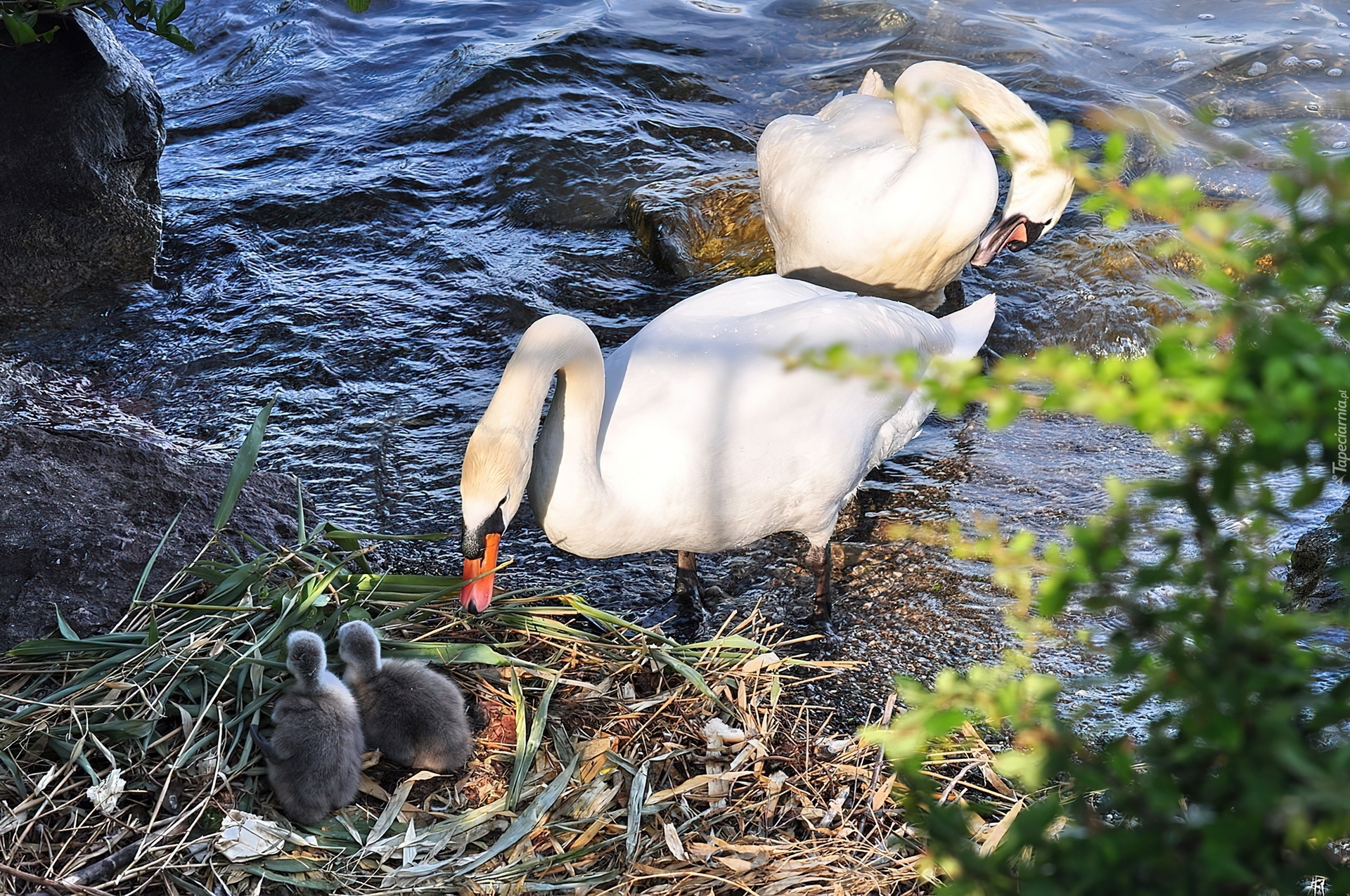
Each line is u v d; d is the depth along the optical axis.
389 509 5.68
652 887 3.70
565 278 7.59
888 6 11.04
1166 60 9.88
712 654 4.59
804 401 4.32
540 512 4.31
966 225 5.54
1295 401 1.19
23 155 6.86
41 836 3.60
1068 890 1.45
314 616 4.53
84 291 7.26
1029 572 5.16
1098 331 6.73
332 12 11.46
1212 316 1.38
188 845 3.61
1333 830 1.34
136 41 11.48
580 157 8.78
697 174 8.53
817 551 4.93
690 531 4.46
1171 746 1.46
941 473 5.86
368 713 4.12
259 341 6.97
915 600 5.05
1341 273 1.21
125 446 5.40
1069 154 1.41
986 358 6.64
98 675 4.14
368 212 8.31
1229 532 5.07
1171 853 1.41
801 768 4.14
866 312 4.67
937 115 5.57
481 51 10.20
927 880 3.67
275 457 6.03
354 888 3.62
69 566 4.71
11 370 6.49
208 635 4.27
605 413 4.36
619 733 4.21
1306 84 9.33
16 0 5.92
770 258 7.60
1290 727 1.27
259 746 3.89
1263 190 7.78
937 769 4.11
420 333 7.08
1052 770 1.50
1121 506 1.43
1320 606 4.11
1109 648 1.64
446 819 3.89
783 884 3.69
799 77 10.15
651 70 10.03
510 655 4.46
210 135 9.63
